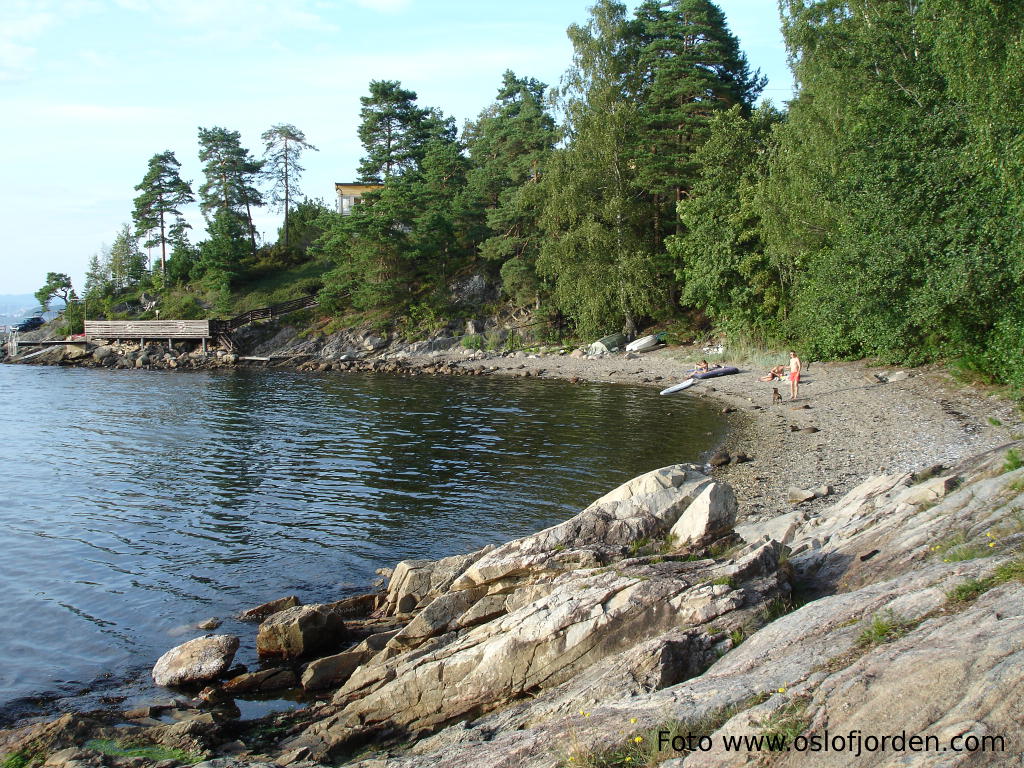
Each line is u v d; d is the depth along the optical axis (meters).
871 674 4.75
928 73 24.44
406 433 25.81
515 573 9.64
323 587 12.26
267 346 59.78
